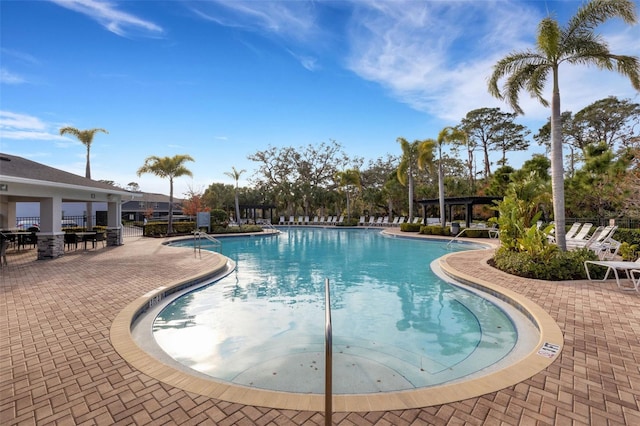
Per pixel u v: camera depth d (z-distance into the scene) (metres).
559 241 8.32
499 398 2.56
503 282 6.64
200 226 19.09
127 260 9.66
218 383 2.80
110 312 4.71
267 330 4.81
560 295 5.60
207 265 8.79
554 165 8.56
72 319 4.42
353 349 4.14
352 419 2.33
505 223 9.08
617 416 2.34
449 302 6.16
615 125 26.73
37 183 8.94
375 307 5.88
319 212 38.16
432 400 2.54
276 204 36.81
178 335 4.59
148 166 18.09
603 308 4.85
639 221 13.34
